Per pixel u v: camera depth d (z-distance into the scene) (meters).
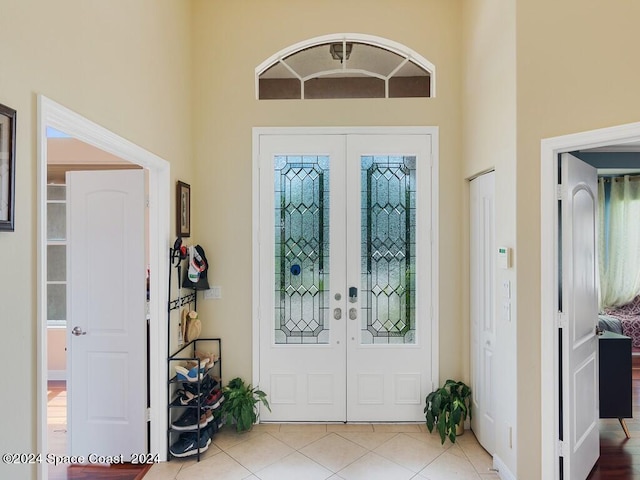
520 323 2.22
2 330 1.31
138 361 2.54
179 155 2.88
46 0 1.51
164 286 2.61
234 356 3.14
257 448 2.75
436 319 3.11
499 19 2.41
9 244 1.34
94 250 2.56
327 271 3.16
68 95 1.64
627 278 5.49
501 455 2.42
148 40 2.38
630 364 2.92
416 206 3.14
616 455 2.68
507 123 2.31
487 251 2.68
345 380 3.13
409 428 3.04
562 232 2.19
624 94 1.94
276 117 3.15
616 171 5.38
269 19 3.15
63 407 3.55
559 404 2.22
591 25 2.02
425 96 3.23
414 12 3.12
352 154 3.14
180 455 2.60
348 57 3.26
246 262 3.14
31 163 1.44
